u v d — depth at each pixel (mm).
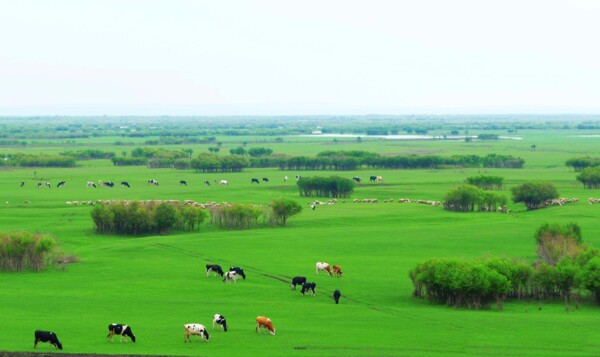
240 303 93938
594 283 94062
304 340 74062
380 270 119125
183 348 69625
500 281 93500
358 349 70375
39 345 69500
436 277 95562
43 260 119750
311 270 119250
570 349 71875
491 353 69625
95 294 98750
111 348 68938
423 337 76312
